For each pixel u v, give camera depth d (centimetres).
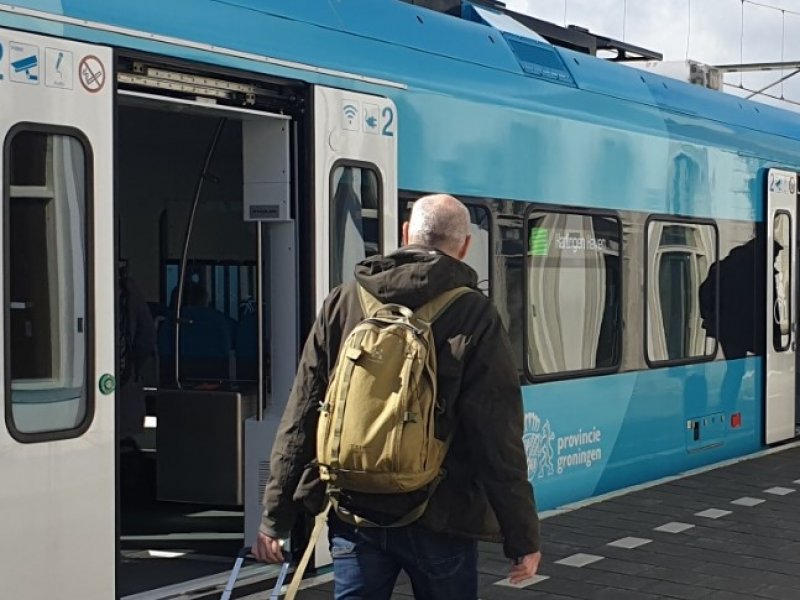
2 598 433
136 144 737
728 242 973
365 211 602
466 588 363
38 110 447
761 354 1026
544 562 654
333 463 348
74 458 458
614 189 827
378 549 357
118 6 486
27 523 442
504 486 351
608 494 820
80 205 463
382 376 344
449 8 775
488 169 704
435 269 357
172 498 674
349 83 599
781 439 1053
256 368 645
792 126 1104
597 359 808
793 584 621
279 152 570
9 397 436
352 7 632
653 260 873
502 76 726
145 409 745
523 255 733
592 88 819
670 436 894
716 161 955
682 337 909
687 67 1067
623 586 611
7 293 436
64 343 458
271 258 580
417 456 343
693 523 750
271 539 372
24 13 446
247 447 586
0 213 433
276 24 568
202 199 714
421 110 652
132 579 570
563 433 772
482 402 351
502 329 362
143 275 748
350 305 368
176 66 510
